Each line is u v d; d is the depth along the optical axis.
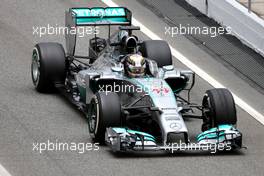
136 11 64.38
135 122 46.16
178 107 44.31
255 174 42.25
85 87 47.00
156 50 51.56
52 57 50.78
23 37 59.66
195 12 64.50
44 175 41.34
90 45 52.28
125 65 46.56
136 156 43.56
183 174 41.78
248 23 59.47
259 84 54.91
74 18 51.38
